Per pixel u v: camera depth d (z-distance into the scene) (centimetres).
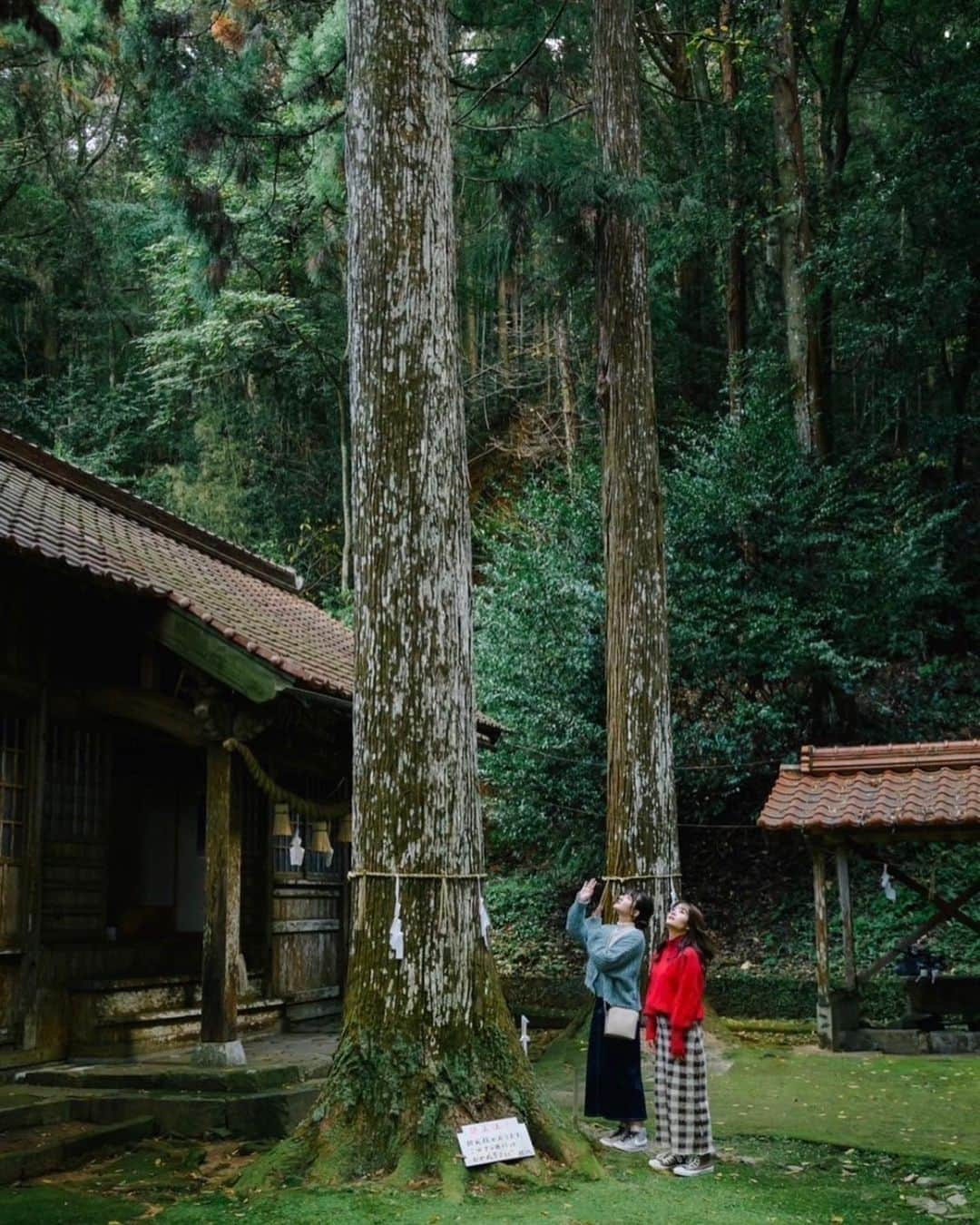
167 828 1183
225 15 1270
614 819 1193
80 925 959
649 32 2281
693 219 2020
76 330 2816
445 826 669
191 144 1259
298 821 1170
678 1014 667
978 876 1583
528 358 2606
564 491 1944
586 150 1234
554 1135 637
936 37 2131
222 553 1426
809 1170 696
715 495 1616
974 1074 1017
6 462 1161
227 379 2570
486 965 669
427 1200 568
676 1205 579
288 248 1959
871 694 1856
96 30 1584
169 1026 978
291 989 1175
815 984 1425
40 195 2691
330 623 1464
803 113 2728
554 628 1616
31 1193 618
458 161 1364
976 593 2053
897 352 2153
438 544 699
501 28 1471
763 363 1923
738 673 1650
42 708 922
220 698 926
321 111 1311
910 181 1864
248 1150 738
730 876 1736
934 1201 622
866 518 1734
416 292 721
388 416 709
